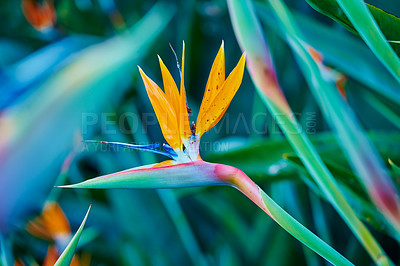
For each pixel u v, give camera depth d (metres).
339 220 1.76
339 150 1.55
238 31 1.32
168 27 2.42
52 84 1.28
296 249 1.66
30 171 1.19
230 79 1.35
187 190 1.71
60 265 1.33
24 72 1.39
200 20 2.31
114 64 1.38
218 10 2.43
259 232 1.70
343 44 1.57
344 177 1.47
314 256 1.63
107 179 1.34
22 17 2.63
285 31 1.35
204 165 1.35
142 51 1.70
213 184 1.35
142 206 1.80
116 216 1.80
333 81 1.37
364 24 1.29
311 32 1.57
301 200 1.72
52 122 1.23
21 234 1.67
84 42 1.57
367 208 1.48
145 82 1.36
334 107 1.33
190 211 1.97
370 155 1.32
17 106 1.23
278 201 1.71
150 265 1.72
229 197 1.82
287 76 1.99
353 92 1.75
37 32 2.48
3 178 1.17
